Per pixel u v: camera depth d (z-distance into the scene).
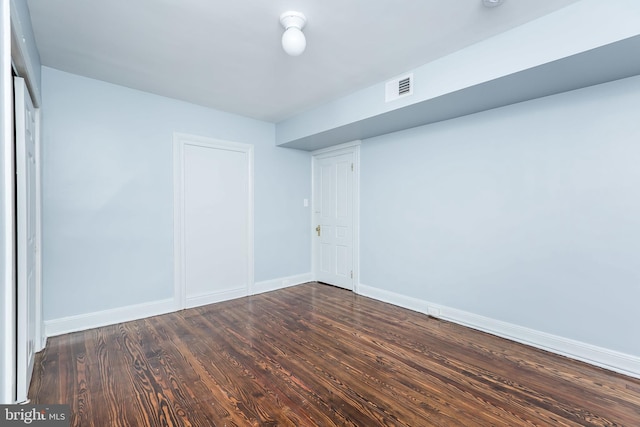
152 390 1.89
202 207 3.61
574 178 2.31
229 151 3.83
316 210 4.71
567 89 2.29
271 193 4.25
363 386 1.93
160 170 3.27
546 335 2.43
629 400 1.79
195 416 1.65
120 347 2.46
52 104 2.64
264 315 3.23
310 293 4.07
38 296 2.38
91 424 1.59
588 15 1.74
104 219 2.92
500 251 2.71
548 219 2.43
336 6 1.81
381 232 3.75
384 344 2.53
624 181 2.10
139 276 3.13
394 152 3.59
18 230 1.74
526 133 2.54
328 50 2.32
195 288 3.54
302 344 2.53
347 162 4.21
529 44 1.96
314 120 3.65
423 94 2.56
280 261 4.34
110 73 2.72
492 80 2.15
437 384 1.95
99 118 2.88
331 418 1.64
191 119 3.48
